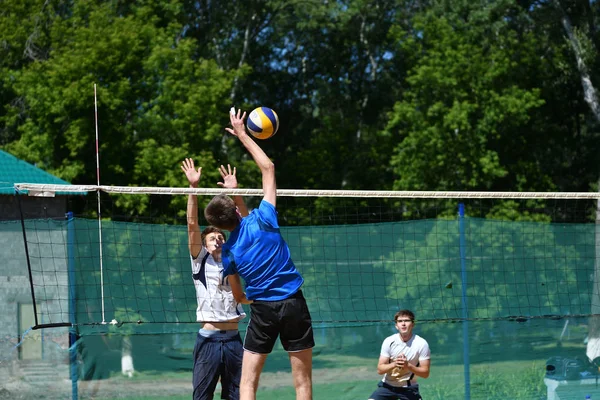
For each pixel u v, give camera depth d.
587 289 12.16
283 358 11.03
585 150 36.72
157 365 10.66
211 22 35.09
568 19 30.23
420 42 33.84
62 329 10.69
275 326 6.19
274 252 6.22
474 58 29.52
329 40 38.94
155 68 27.06
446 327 11.26
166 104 27.08
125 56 26.69
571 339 11.33
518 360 11.21
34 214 17.56
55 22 27.56
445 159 29.66
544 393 11.04
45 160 26.09
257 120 7.26
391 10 38.28
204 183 25.73
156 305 12.06
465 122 28.33
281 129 39.56
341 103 38.94
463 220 11.40
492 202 29.22
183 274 12.34
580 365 11.09
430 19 31.22
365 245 11.78
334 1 36.34
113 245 12.42
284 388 10.90
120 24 27.09
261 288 6.19
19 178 17.81
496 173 28.84
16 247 11.96
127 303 12.06
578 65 29.88
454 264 12.16
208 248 7.92
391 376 9.62
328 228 11.70
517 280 12.09
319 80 38.34
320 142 35.94
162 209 26.42
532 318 10.68
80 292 11.91
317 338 11.10
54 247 12.06
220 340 7.87
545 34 33.56
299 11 35.56
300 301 6.23
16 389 10.40
